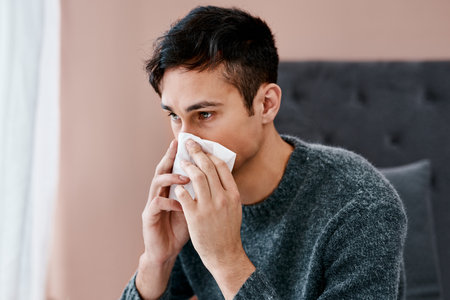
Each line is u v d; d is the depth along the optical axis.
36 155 1.76
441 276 1.90
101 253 2.03
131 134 2.01
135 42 1.97
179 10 1.97
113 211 2.03
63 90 1.94
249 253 1.09
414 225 1.71
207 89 0.87
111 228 2.03
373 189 0.95
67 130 1.96
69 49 1.92
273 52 0.98
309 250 0.99
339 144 1.99
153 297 1.10
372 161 1.97
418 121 1.96
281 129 1.98
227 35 0.88
